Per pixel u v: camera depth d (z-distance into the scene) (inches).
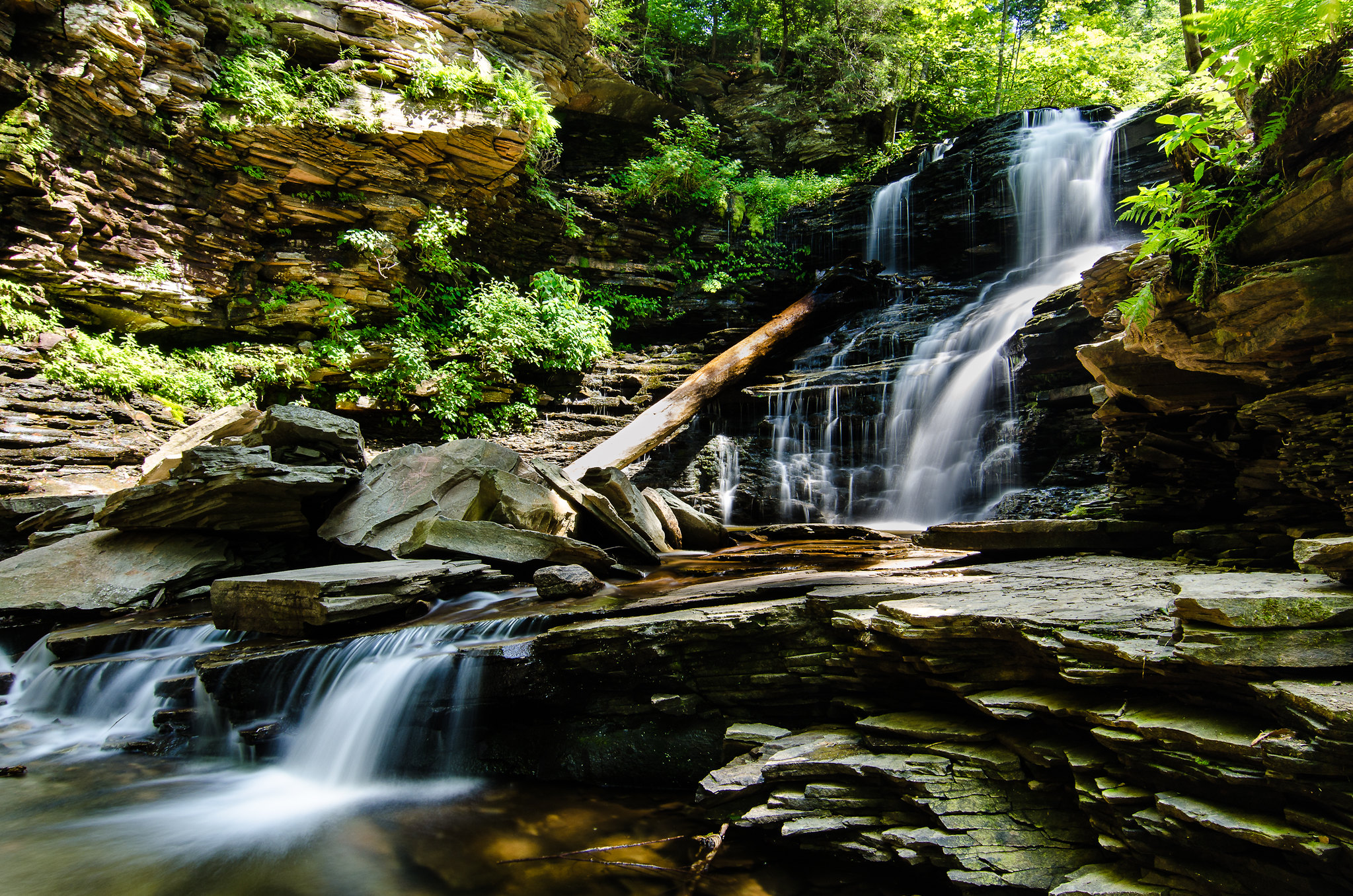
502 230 669.9
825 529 428.5
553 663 206.1
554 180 729.6
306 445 352.8
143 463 442.3
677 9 912.3
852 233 751.1
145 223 512.7
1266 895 108.6
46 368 445.4
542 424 612.4
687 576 314.3
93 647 261.4
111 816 182.1
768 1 954.7
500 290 629.3
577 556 319.0
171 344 546.9
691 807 176.7
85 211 483.8
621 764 196.9
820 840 151.4
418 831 173.2
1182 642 124.5
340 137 552.1
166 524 314.8
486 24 648.4
